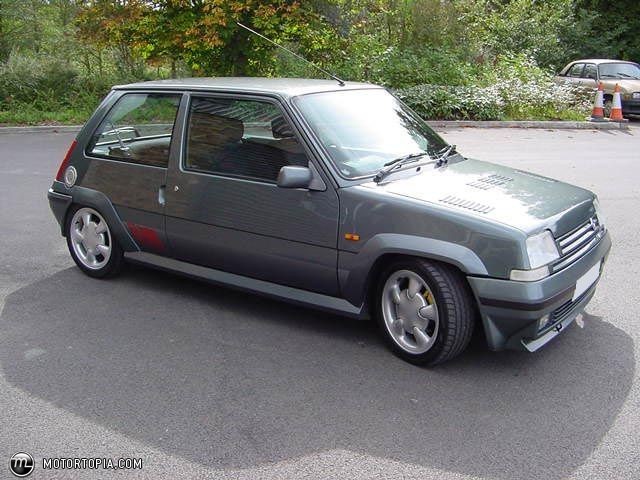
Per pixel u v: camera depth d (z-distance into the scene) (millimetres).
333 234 4262
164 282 5629
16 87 16031
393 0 18688
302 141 4391
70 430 3449
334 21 15789
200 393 3822
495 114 16156
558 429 3443
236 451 3266
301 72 16219
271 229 4527
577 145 13180
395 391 3838
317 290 4512
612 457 3199
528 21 22438
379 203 4098
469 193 4219
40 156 11531
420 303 4059
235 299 5262
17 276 5738
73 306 5094
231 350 4375
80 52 18297
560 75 19875
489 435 3391
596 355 4270
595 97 16719
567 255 4016
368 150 4547
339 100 4816
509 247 3729
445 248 3867
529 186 4504
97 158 5512
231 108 4781
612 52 23219
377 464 3156
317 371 4086
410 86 16922
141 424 3506
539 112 16656
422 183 4344
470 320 3963
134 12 14141
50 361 4211
